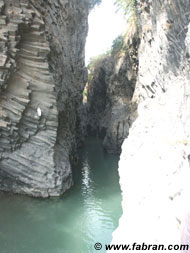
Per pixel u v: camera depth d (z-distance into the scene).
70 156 19.27
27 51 13.26
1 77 11.92
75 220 11.46
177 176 6.85
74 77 24.20
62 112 16.66
